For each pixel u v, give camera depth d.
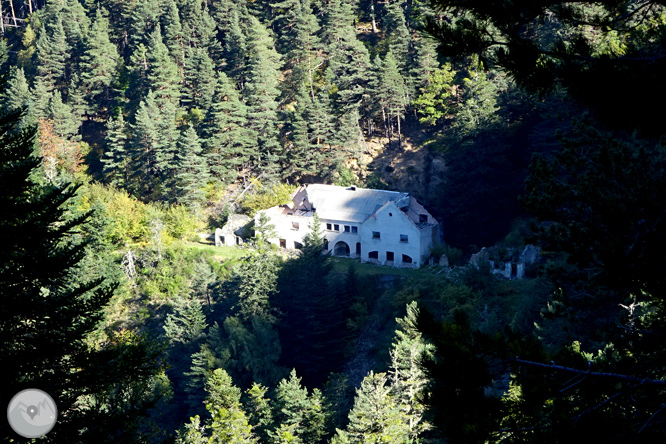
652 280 12.80
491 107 81.12
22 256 16.33
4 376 15.59
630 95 10.19
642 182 17.91
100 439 17.47
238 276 69.75
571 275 20.33
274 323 65.00
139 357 18.66
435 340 11.23
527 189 20.27
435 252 75.12
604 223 17.17
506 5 11.12
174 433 59.91
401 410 43.47
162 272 79.31
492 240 77.00
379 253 77.25
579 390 11.48
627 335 17.19
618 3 11.63
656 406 11.46
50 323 17.17
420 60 98.50
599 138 20.20
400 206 77.94
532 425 10.81
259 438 45.00
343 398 53.84
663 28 11.82
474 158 79.81
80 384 17.14
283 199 90.38
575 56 11.28
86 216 17.97
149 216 84.75
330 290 66.38
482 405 10.59
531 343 11.45
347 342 65.62
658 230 14.96
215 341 63.56
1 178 15.89
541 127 78.75
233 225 88.19
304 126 97.62
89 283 18.16
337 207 81.50
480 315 58.12
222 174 101.69
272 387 60.00
